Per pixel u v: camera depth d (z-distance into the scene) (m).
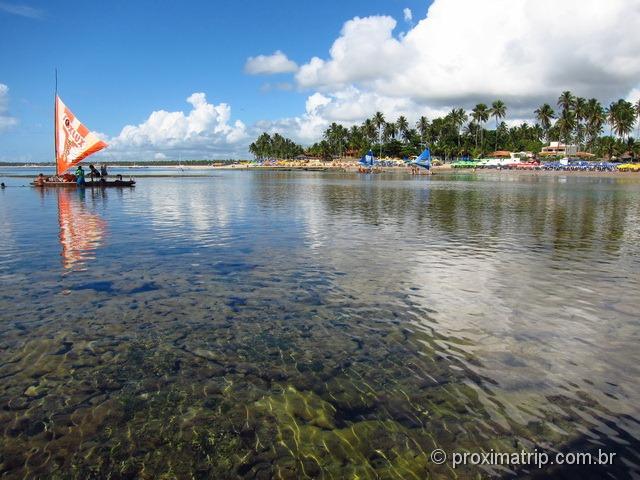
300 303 11.43
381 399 7.11
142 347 8.90
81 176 53.59
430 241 19.78
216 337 9.39
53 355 8.52
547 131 159.12
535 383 7.53
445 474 5.53
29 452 5.89
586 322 10.12
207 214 29.94
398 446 6.04
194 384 7.57
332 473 5.57
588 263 15.63
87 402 7.01
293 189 57.72
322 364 8.24
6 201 38.88
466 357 8.46
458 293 12.22
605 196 44.41
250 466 5.68
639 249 18.08
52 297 11.84
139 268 14.93
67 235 21.36
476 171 124.62
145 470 5.61
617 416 6.64
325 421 6.59
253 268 14.91
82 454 5.87
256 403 7.04
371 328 9.82
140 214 29.88
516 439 6.15
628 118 118.75
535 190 53.75
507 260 16.06
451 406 6.90
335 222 25.94
